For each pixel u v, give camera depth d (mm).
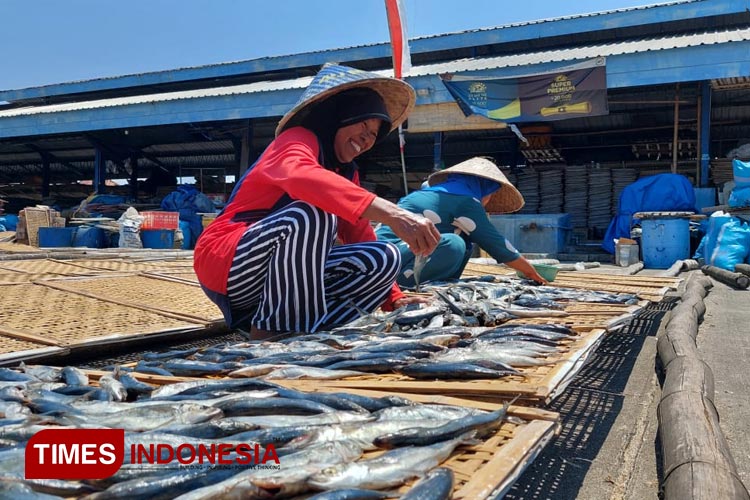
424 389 2273
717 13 16422
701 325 5223
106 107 21031
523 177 17609
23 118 22328
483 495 1362
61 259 8867
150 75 24828
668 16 16922
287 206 3408
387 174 26094
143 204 22422
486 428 1773
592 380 3453
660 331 4992
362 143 3588
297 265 3344
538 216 15336
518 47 20109
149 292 5363
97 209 21500
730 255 10742
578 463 2307
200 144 26141
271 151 3396
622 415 2840
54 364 3389
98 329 3793
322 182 3027
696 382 2719
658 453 2400
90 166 31125
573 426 2703
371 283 3699
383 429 1808
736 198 11922
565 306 4312
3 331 3582
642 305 4383
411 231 2922
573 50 17094
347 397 2125
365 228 4164
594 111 13672
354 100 3527
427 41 19984
